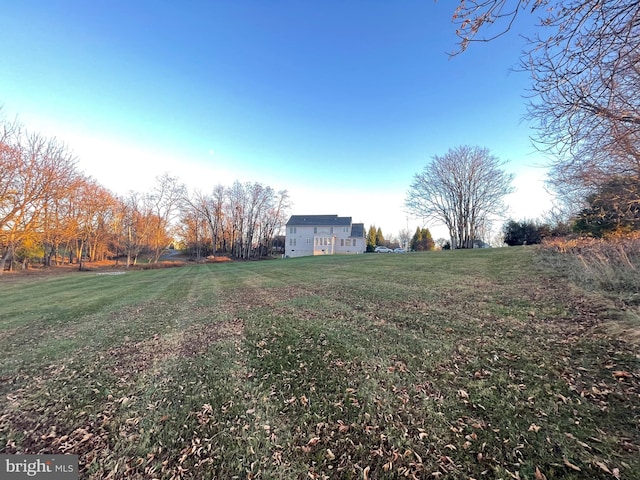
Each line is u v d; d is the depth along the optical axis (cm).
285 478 202
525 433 216
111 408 303
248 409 284
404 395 282
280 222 4538
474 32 250
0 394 344
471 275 857
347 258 2192
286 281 1141
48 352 478
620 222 858
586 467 182
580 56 258
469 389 279
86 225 2755
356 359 367
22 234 2048
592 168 539
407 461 206
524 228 2470
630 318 372
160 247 3556
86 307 845
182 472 213
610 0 214
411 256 1770
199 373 370
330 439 235
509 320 439
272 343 452
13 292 1272
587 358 301
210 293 1009
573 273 659
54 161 2134
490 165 2998
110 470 220
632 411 222
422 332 432
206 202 4153
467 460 201
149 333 558
